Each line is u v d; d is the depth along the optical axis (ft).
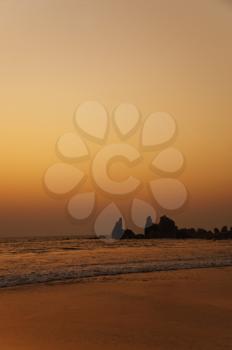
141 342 15.39
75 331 16.99
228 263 44.65
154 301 23.53
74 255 56.49
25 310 20.99
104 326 17.81
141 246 79.61
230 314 20.43
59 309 21.30
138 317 19.57
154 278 33.06
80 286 28.73
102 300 23.71
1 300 23.52
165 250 67.56
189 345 15.02
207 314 20.30
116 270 37.58
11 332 16.79
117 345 15.05
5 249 70.79
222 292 26.63
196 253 60.34
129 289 27.55
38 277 32.58
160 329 17.35
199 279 32.58
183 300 23.88
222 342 15.42
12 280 30.96
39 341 15.53
